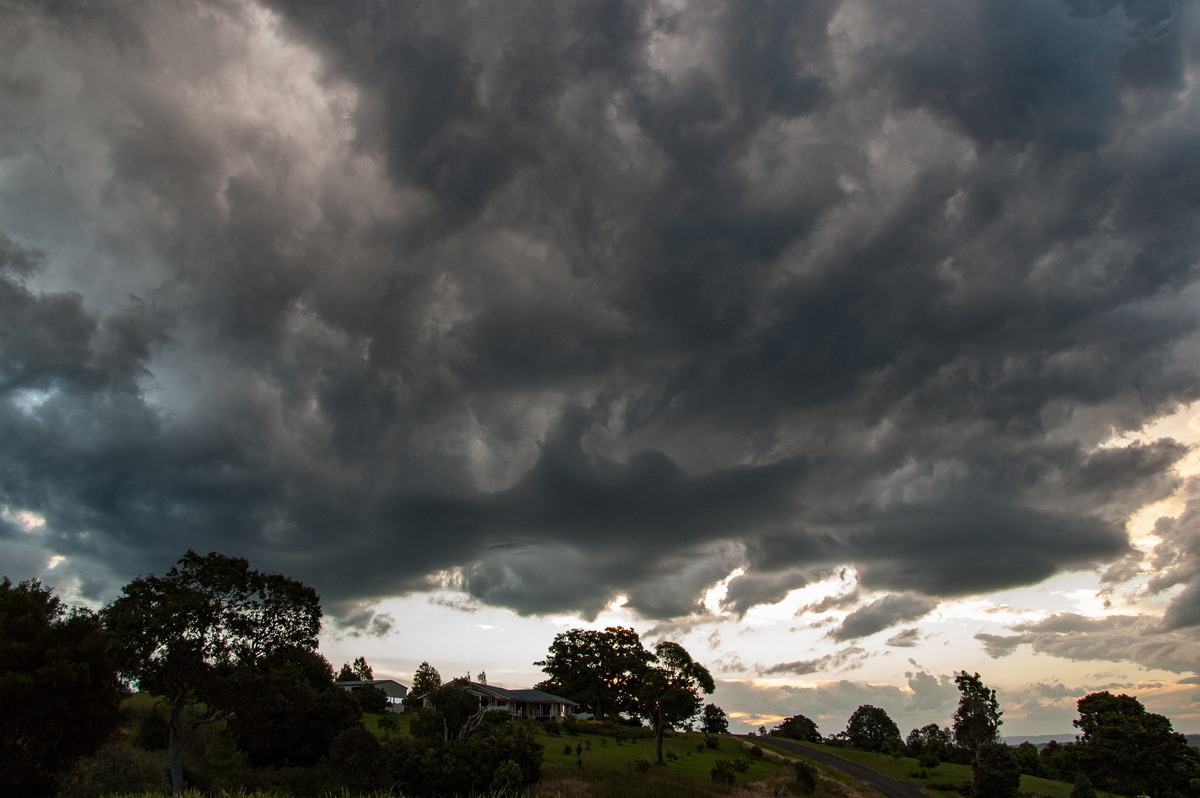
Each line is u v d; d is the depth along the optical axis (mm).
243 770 55500
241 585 54000
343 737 54625
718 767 67000
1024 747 106000
